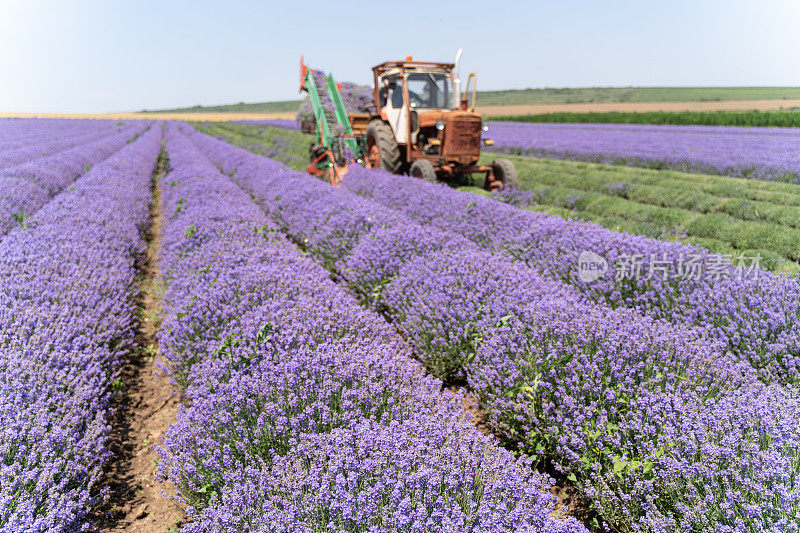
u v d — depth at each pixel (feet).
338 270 22.31
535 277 16.44
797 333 12.64
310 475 7.97
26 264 18.13
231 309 14.67
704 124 128.06
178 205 31.12
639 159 59.72
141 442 12.80
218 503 8.29
